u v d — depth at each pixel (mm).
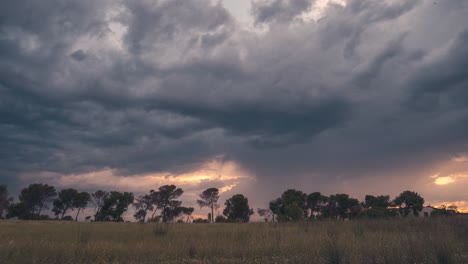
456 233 14719
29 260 9625
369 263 9258
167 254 11102
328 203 83562
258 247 11961
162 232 18812
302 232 17281
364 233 16203
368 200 78375
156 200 108562
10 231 20062
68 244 11859
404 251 10352
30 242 11789
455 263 9117
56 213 107375
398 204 66688
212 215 92000
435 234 14438
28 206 104188
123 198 107688
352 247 11070
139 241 14297
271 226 23672
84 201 107750
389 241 12055
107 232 19359
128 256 10703
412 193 64750
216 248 12008
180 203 110188
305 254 10656
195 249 11844
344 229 18812
